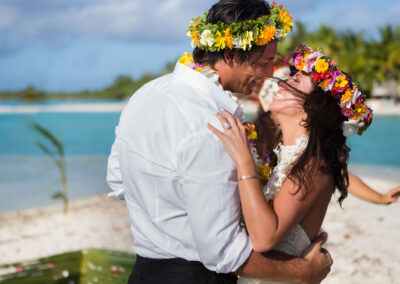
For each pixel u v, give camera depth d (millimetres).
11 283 3148
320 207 1768
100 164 14523
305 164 1689
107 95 116500
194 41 1632
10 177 11828
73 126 36781
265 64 1675
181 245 1590
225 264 1512
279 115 1862
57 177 11766
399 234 5500
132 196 1667
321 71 1739
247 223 1527
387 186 9172
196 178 1463
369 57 57312
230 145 1491
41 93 109688
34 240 5918
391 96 60656
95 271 3352
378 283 4031
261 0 1688
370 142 24109
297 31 55281
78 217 7145
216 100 1579
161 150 1516
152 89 1673
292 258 1691
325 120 1733
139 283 1682
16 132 30859
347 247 5062
